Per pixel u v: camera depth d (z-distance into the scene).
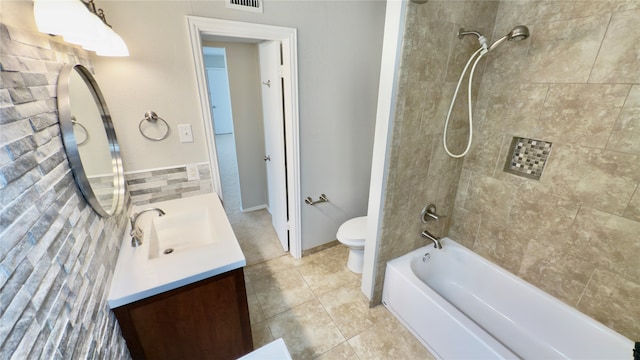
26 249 0.58
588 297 1.44
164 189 1.76
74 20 0.83
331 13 1.85
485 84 1.70
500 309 1.81
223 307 1.26
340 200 2.51
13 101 0.62
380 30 2.07
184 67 1.58
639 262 1.23
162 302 1.11
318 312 1.91
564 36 1.32
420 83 1.43
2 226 0.52
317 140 2.16
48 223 0.68
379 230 1.71
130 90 1.49
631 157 1.19
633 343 1.29
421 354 1.61
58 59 0.93
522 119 1.56
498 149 1.71
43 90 0.78
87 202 0.94
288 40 1.76
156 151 1.67
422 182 1.76
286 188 2.35
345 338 1.72
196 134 1.75
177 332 1.20
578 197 1.39
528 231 1.65
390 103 1.38
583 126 1.32
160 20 1.45
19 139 0.62
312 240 2.53
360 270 2.31
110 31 1.14
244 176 3.28
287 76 1.87
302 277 2.27
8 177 0.56
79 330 0.75
